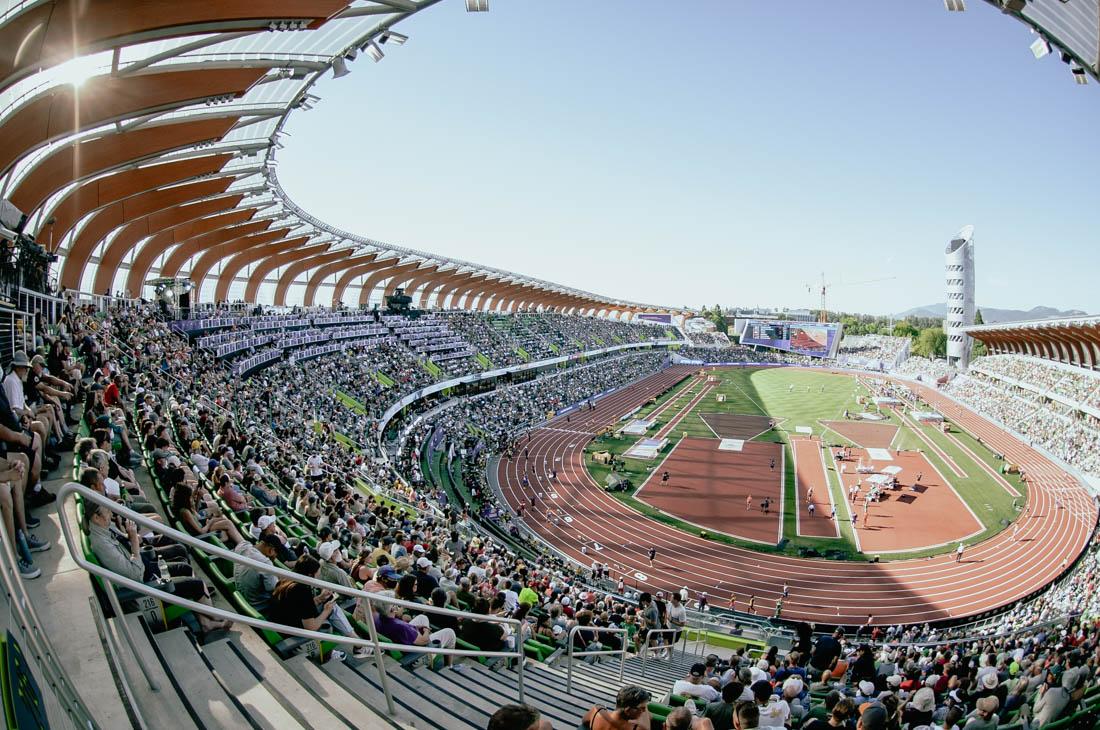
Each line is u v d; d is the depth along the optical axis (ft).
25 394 32.24
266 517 29.30
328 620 21.99
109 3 46.14
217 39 57.52
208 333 134.51
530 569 71.97
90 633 15.10
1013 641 56.65
